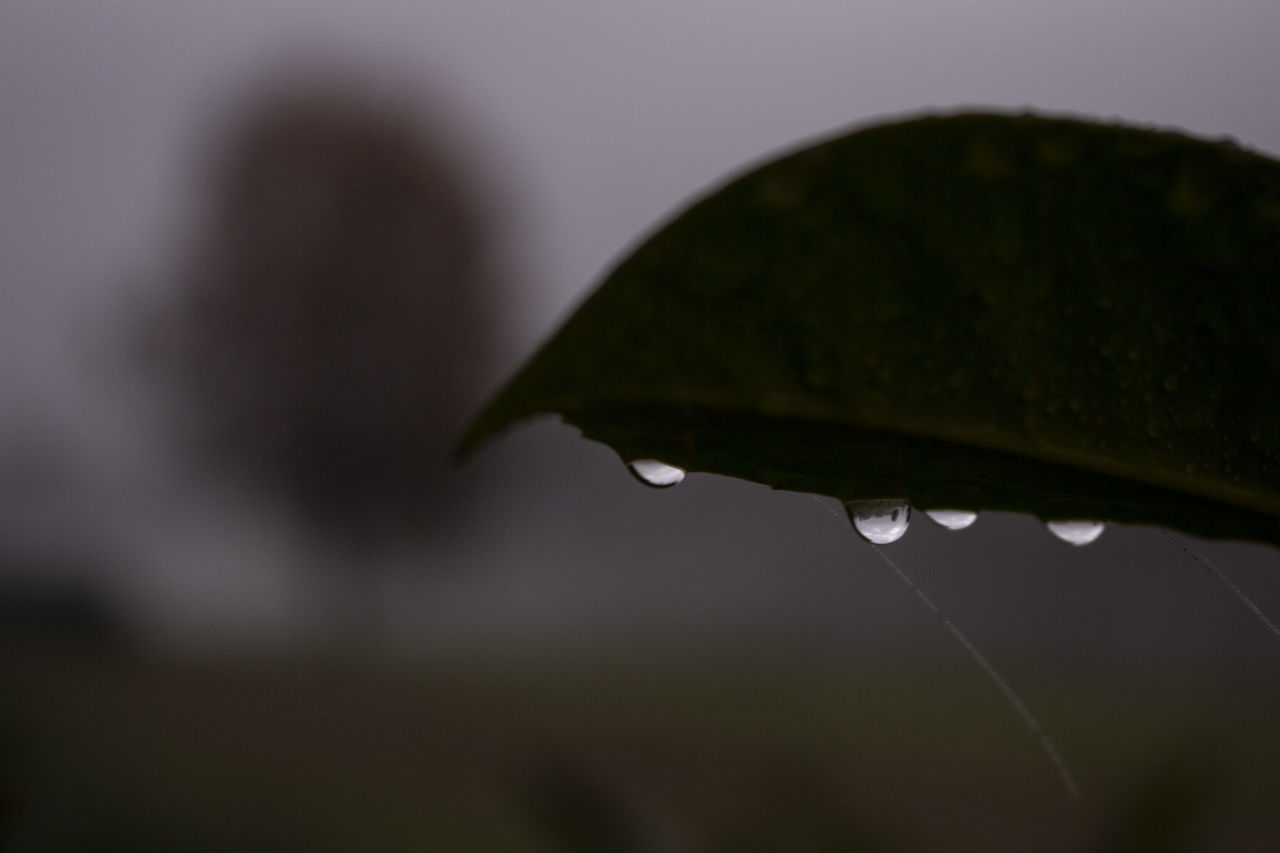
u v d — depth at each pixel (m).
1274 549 0.17
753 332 0.16
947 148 0.16
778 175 0.16
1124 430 0.16
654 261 0.16
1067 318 0.16
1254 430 0.16
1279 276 0.16
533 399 0.16
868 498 0.17
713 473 0.16
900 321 0.16
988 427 0.16
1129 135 0.16
